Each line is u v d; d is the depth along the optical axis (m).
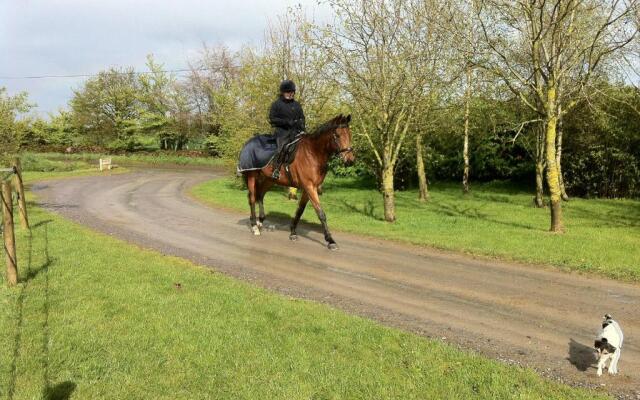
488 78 15.54
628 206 18.41
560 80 13.20
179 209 17.25
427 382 4.37
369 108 13.81
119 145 54.31
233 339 5.20
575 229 12.95
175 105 53.31
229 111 23.28
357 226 13.34
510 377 4.47
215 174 37.28
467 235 11.87
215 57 53.03
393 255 10.12
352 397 4.11
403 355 4.94
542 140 18.48
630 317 6.44
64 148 54.22
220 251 10.35
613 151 20.83
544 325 6.13
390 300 7.12
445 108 18.17
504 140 23.38
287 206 18.00
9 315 5.74
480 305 6.91
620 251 9.98
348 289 7.67
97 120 56.09
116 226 13.24
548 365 4.98
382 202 20.06
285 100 11.20
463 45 12.34
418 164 21.38
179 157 50.19
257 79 21.02
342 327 5.66
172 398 4.04
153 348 4.94
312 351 4.97
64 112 58.59
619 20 11.65
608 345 4.63
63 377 4.34
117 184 27.66
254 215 12.69
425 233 12.20
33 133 53.97
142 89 55.34
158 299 6.45
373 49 13.02
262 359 4.75
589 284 7.96
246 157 12.03
